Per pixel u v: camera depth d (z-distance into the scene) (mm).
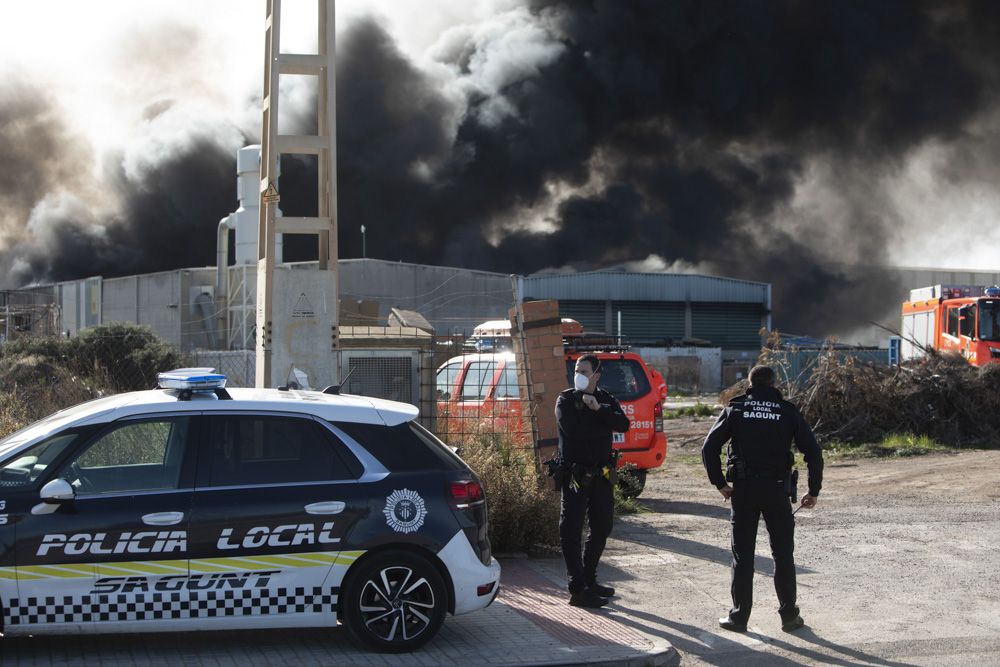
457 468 5660
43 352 17750
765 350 19828
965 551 8719
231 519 5211
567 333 12602
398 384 10570
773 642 6039
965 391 18031
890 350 25312
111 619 5055
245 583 5195
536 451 9562
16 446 5242
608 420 6602
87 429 5289
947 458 15805
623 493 11414
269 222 9867
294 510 5285
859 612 6758
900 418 17906
